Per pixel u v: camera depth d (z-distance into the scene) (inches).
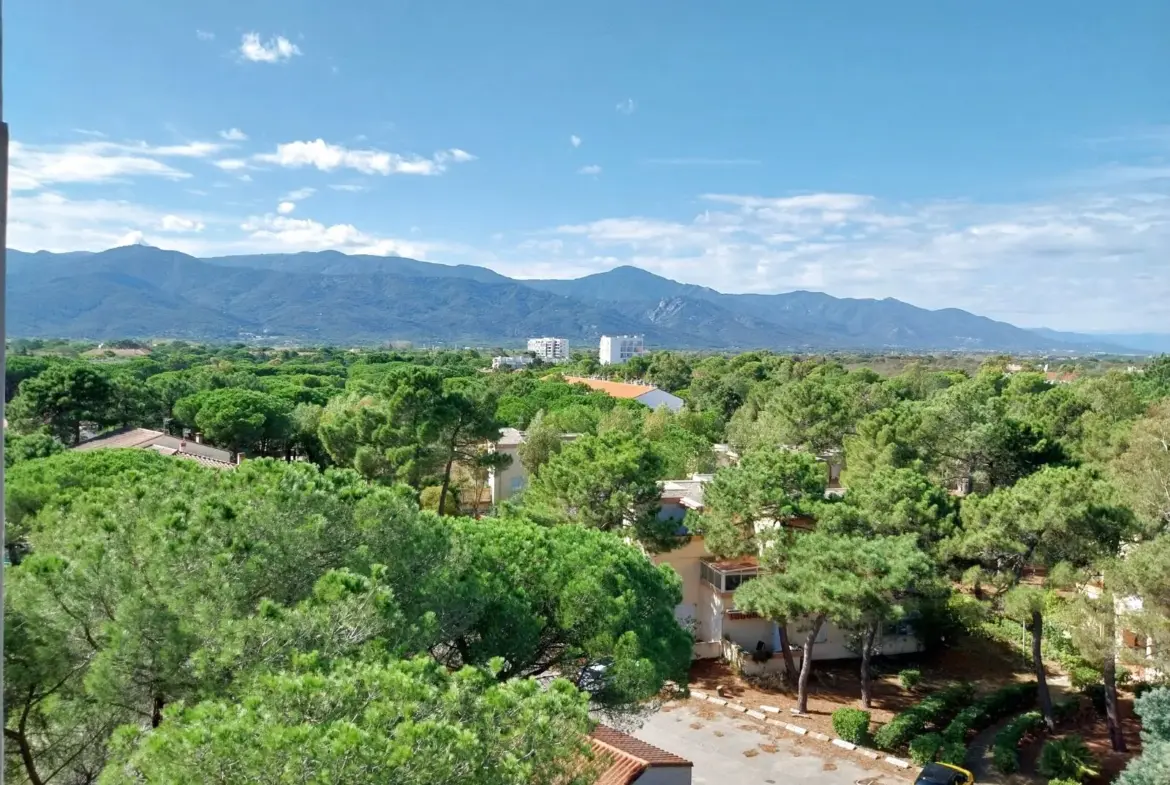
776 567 999.6
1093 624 837.8
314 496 487.2
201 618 373.1
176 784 249.8
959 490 1860.2
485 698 325.7
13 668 358.6
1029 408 1991.9
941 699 951.6
